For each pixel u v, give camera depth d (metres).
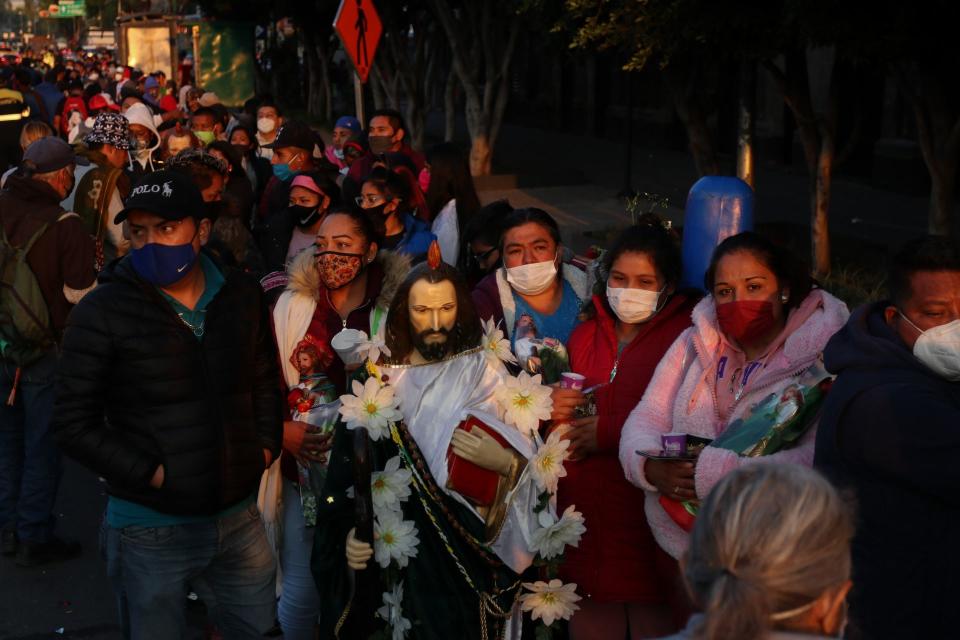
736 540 1.69
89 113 17.58
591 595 3.83
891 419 2.77
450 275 3.46
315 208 6.21
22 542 5.84
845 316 3.38
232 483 3.67
